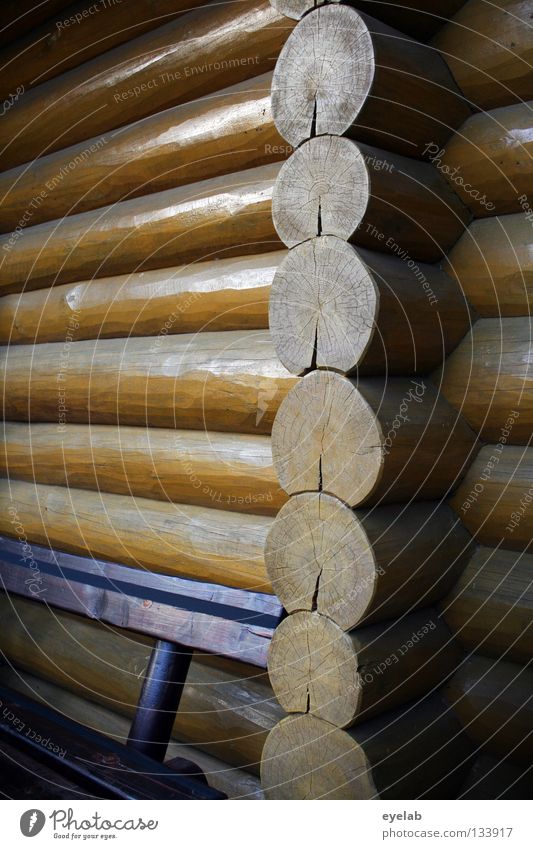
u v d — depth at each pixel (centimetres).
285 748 311
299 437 303
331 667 296
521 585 321
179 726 408
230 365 356
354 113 283
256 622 338
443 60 322
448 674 337
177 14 402
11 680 518
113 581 411
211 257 381
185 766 350
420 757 314
